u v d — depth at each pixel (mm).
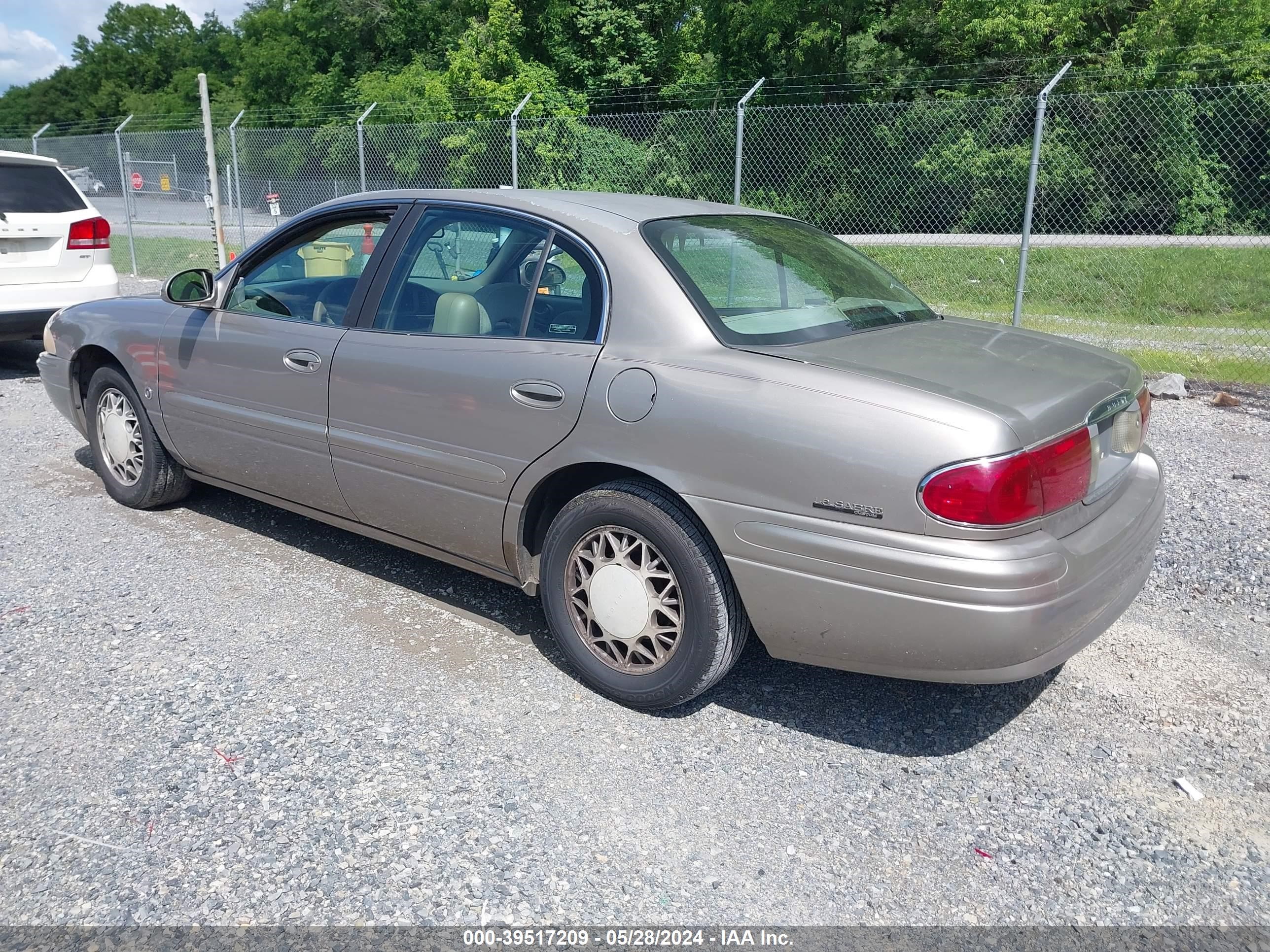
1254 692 3346
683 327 2973
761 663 3535
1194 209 15414
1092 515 2896
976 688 3367
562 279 3256
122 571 4188
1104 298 13219
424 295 3600
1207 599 4074
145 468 4781
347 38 41688
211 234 17844
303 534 4664
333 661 3430
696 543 2893
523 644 3590
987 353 3062
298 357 3861
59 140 16703
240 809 2607
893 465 2539
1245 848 2553
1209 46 16891
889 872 2438
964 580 2479
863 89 23438
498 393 3246
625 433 2959
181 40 83938
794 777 2824
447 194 3691
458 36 36781
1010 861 2488
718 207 3803
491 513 3361
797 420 2676
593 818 2607
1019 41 20594
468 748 2914
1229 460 6023
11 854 2430
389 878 2365
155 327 4543
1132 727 3133
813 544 2660
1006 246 14898
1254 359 9430
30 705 3115
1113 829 2621
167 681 3270
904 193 16781
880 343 3096
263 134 15352
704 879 2391
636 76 27922
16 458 5906
